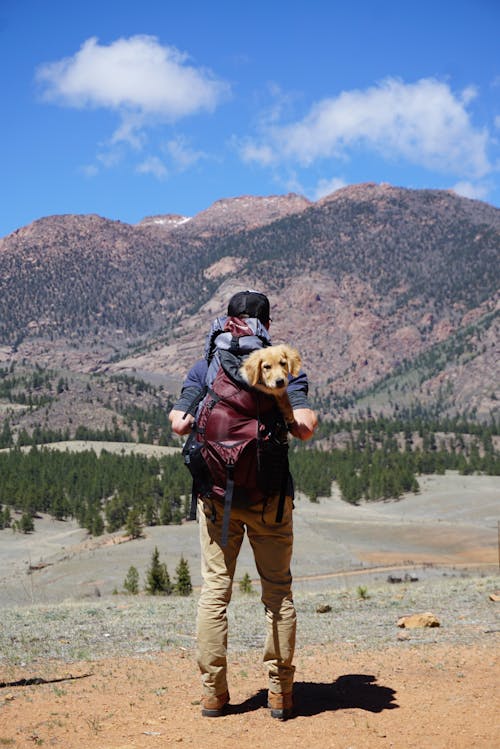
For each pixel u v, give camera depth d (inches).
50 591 3454.7
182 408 176.4
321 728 167.2
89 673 231.9
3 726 169.2
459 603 433.4
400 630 325.4
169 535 5246.1
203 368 177.0
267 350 154.3
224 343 169.8
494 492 7623.0
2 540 6107.3
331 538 5374.0
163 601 600.4
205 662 176.6
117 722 172.9
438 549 5088.6
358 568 3969.0
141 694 200.7
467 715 175.5
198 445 171.3
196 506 179.5
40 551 5600.4
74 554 4830.2
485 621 338.0
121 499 6820.9
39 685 213.3
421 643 277.9
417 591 549.0
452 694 195.6
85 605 536.1
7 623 382.3
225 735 162.7
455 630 311.7
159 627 351.9
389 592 564.7
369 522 6161.4
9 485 7564.0
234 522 175.0
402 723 170.9
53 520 7042.3
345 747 154.2
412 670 227.8
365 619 379.2
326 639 303.4
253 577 2972.4
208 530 175.8
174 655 266.4
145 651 276.2
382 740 158.7
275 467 166.6
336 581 3011.8
